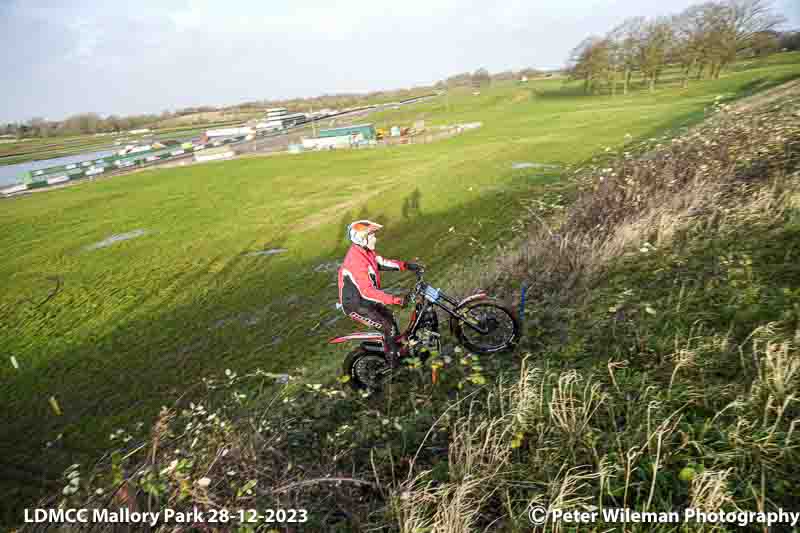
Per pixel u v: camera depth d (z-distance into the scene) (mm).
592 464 2951
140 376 12773
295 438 4172
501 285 6918
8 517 7816
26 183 75812
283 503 3135
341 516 3086
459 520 2613
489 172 29453
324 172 47750
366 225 4621
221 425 4086
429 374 4770
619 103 73938
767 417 2824
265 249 24000
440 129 76750
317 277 18531
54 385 13305
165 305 18469
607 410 3357
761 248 4953
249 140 124625
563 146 34094
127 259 25844
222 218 32688
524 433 3373
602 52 93812
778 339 3389
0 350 16656
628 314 4625
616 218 7711
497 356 4773
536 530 2592
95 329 17203
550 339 4766
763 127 8859
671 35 83625
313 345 12047
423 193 27859
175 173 65875
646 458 2830
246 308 16562
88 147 187500
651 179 8430
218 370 12000
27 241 33562
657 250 5969
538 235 8953
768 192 6055
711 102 44781
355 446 3799
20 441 10523
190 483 3332
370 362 5047
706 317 4090
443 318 6543
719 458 2652
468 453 3055
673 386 3385
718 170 7758
